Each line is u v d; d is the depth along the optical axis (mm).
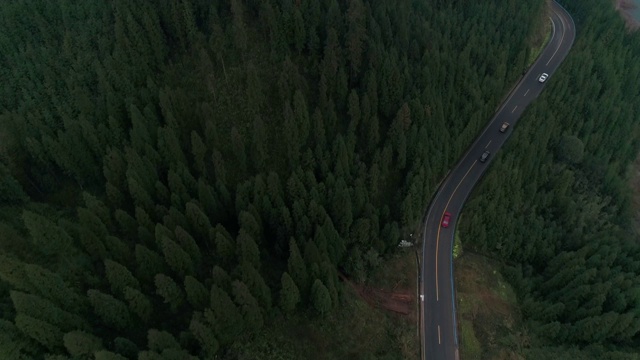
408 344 79688
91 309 66125
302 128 91188
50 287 60969
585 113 118188
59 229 69062
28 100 91375
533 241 93938
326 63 96500
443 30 116625
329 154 90688
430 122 97938
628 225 107188
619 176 116312
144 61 95875
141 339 66812
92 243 70562
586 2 146625
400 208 90625
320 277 75438
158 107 93000
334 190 85750
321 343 75250
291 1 97438
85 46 96812
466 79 109438
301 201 81062
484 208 93875
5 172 79812
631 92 130000
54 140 83938
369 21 102438
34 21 101000
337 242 82375
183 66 99562
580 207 102750
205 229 77312
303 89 96500
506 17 128500
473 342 80438
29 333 56188
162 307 71250
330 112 93812
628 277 86375
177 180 79250
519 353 79125
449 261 91688
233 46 99875
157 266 70375
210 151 90438
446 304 85312
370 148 96562
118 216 74688
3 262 59000
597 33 139000
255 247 74125
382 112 101125
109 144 87438
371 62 98125
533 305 85750
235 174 91062
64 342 57125
